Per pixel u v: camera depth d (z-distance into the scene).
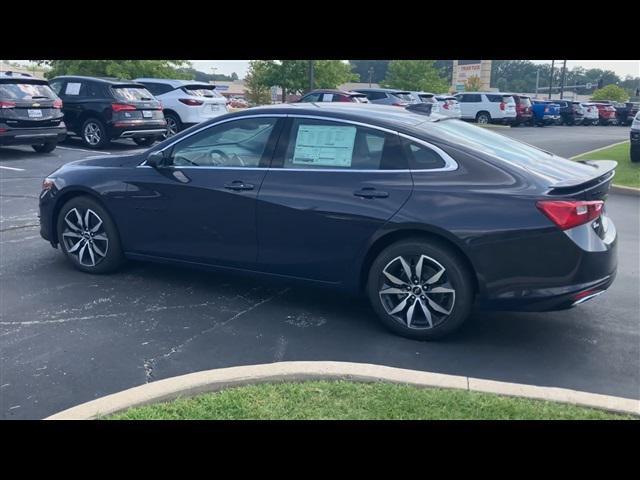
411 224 4.68
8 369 4.28
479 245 4.52
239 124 5.44
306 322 5.18
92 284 5.97
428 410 3.57
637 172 13.64
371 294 4.95
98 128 15.88
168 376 4.22
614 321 5.30
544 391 3.77
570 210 4.38
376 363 4.46
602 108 42.41
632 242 8.02
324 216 4.97
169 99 18.59
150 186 5.68
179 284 6.02
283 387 3.82
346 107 5.37
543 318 5.35
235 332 4.96
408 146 4.89
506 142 5.32
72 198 6.16
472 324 5.21
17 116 13.34
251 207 5.23
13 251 6.96
